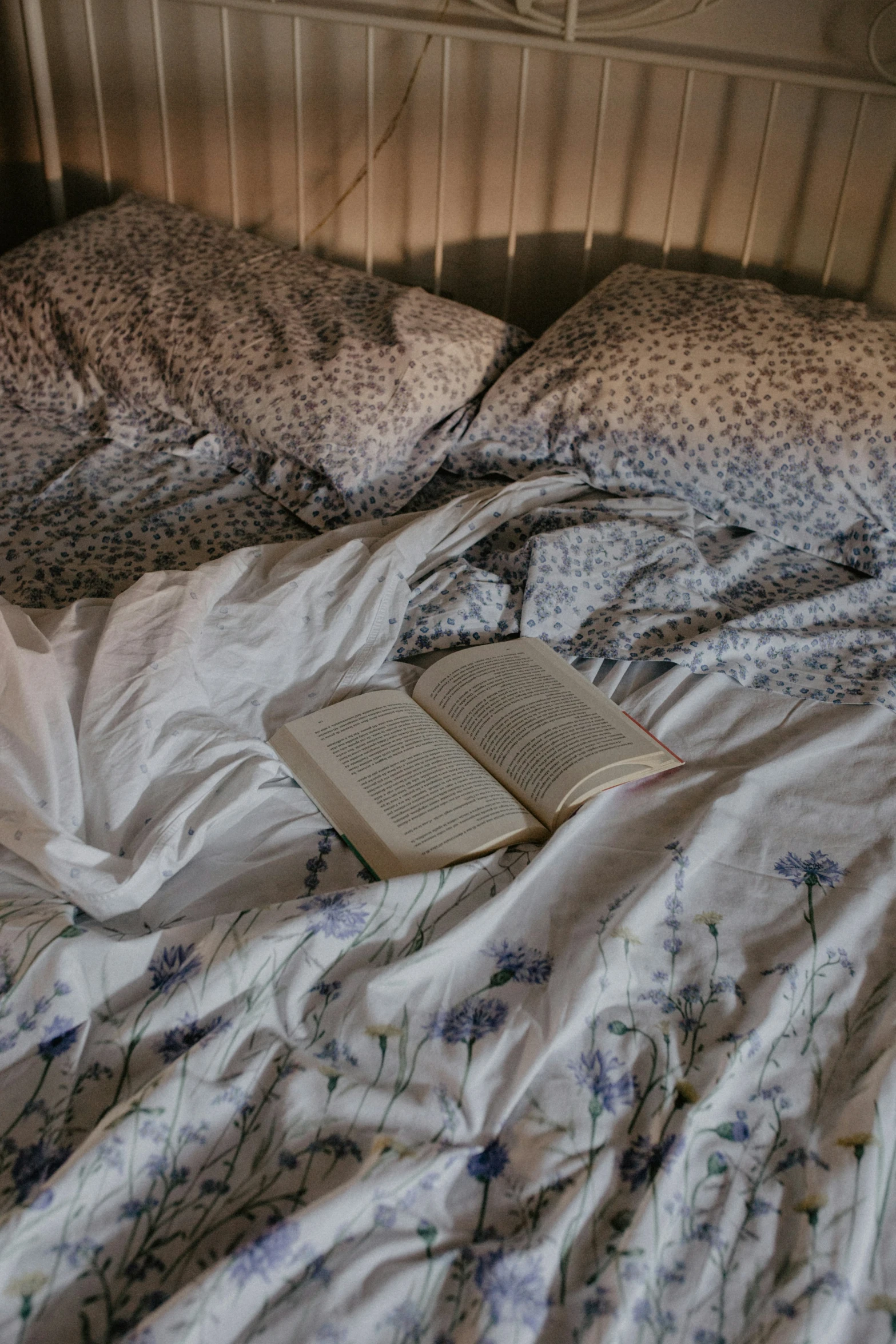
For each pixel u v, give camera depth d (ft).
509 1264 1.86
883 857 2.96
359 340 4.94
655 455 4.73
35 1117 2.11
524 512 4.56
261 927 2.47
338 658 3.59
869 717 3.54
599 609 4.01
